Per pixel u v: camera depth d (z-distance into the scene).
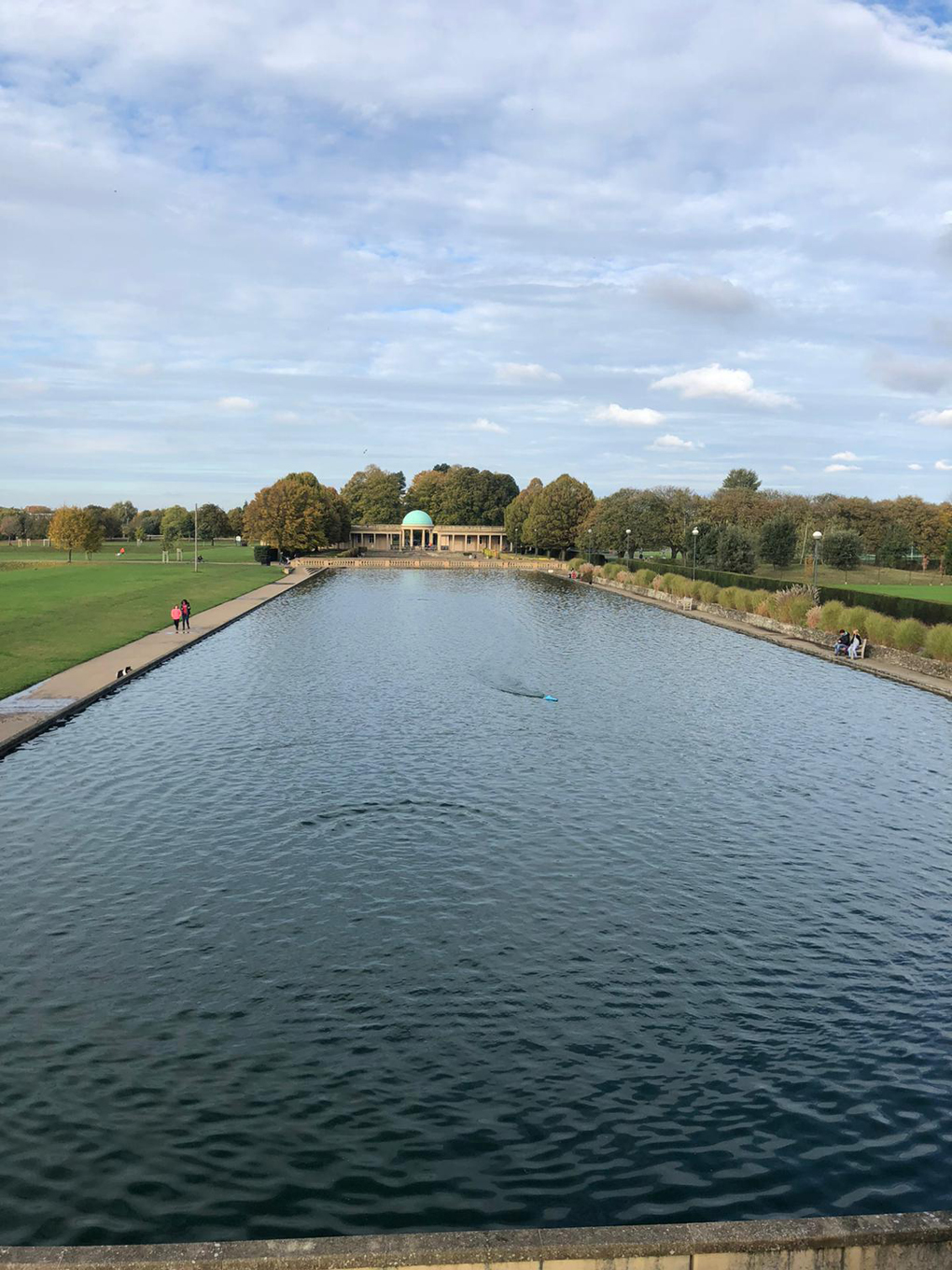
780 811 27.95
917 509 159.62
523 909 20.94
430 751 33.66
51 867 22.69
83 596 80.44
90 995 16.98
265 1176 12.66
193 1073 14.81
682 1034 16.19
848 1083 14.91
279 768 31.11
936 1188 12.70
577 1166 13.00
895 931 20.25
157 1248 9.42
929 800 29.06
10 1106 13.90
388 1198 12.33
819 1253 9.51
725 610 80.75
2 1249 9.48
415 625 72.88
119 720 37.31
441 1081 14.77
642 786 30.05
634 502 150.88
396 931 19.70
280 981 17.62
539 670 51.88
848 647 56.84
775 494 192.88
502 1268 9.21
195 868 22.73
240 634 64.62
